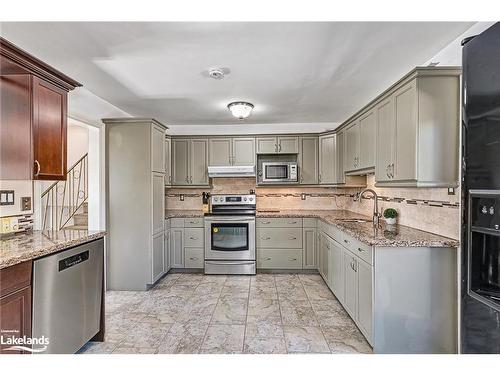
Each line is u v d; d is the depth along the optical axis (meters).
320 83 3.03
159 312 3.08
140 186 3.74
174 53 2.34
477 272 1.44
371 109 3.01
